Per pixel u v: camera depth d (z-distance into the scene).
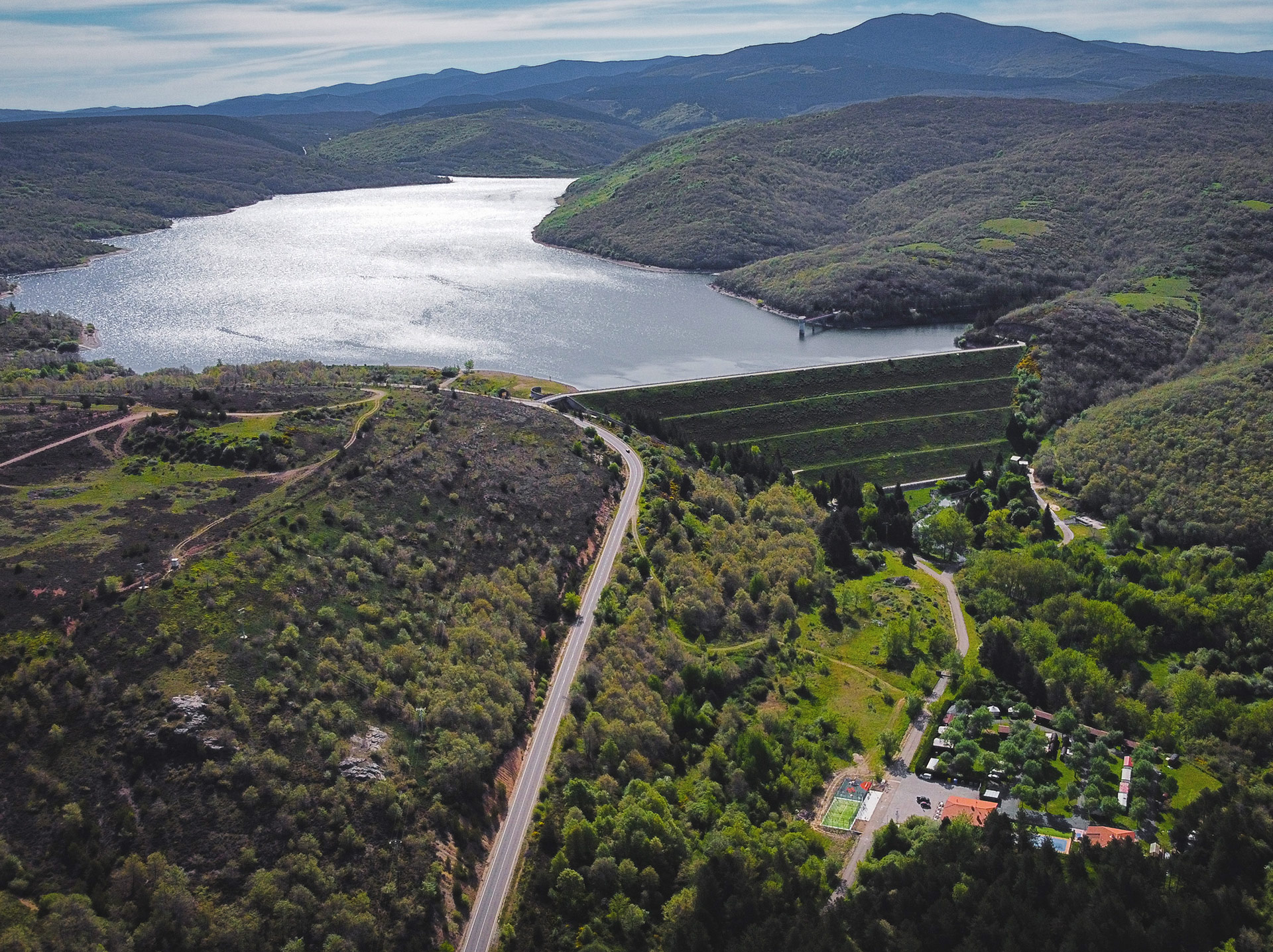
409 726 174.75
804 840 163.25
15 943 126.44
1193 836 164.25
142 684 163.38
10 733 152.12
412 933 144.88
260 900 140.62
